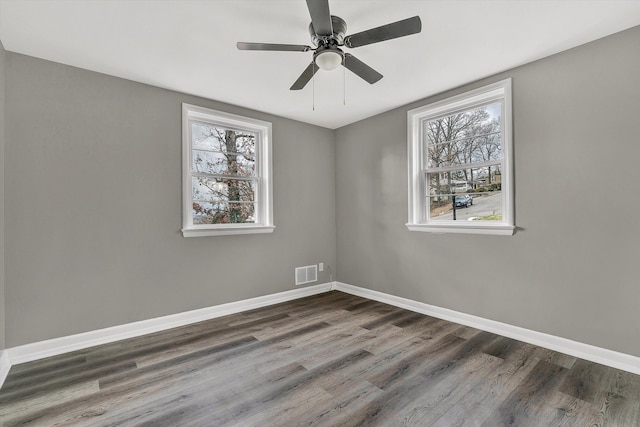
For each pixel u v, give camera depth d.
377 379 2.11
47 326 2.48
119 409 1.83
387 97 3.36
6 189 2.32
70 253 2.58
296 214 4.10
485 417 1.72
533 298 2.62
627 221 2.16
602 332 2.27
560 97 2.46
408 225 3.50
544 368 2.22
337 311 3.54
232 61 2.57
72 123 2.60
